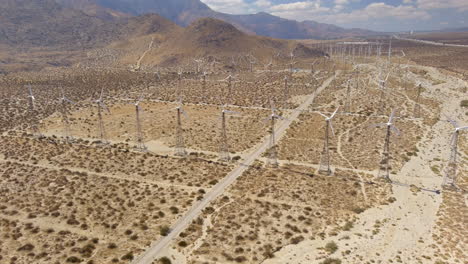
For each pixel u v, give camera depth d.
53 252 71.62
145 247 73.31
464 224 79.38
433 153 122.12
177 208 87.75
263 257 69.06
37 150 127.62
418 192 95.25
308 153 122.75
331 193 94.44
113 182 102.50
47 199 92.44
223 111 123.19
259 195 93.56
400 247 71.75
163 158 120.12
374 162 113.75
